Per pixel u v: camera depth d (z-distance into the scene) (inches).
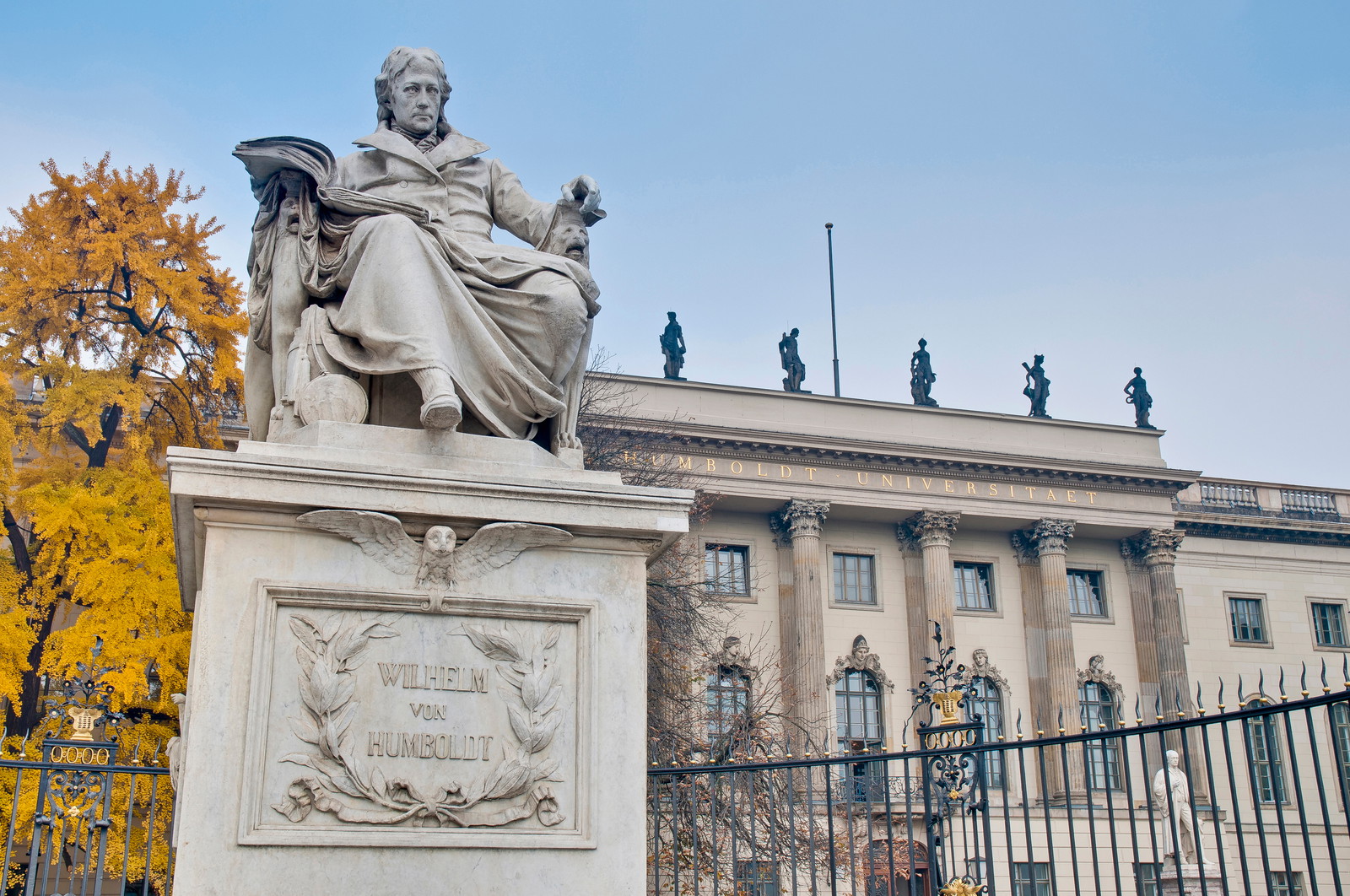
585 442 1097.4
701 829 571.8
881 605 1770.4
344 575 163.0
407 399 186.1
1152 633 1861.5
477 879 156.7
